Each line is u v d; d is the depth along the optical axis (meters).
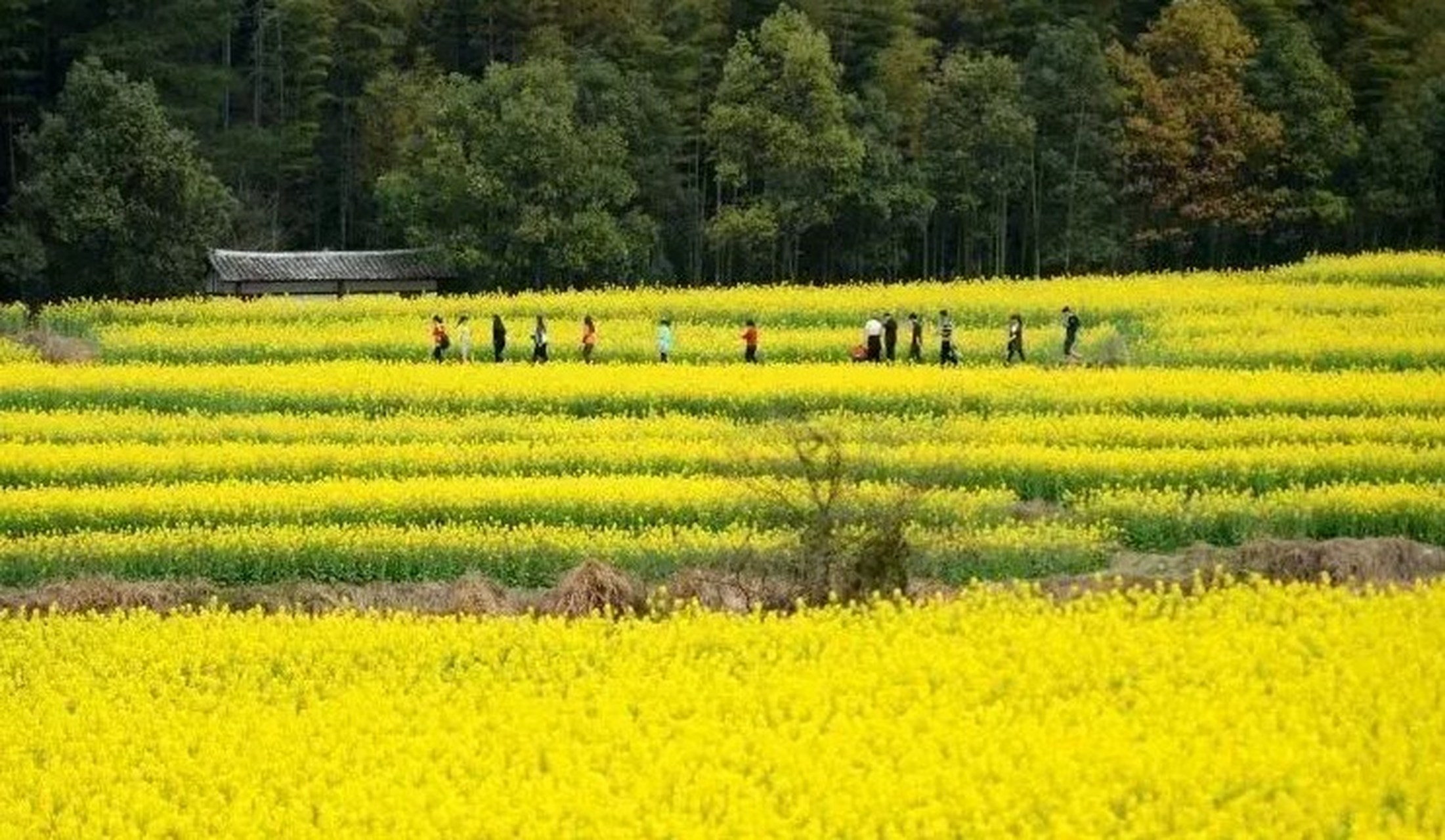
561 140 135.62
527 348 101.12
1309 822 34.38
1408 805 35.19
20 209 133.38
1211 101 153.50
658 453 74.12
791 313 112.56
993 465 70.44
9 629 50.91
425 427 80.88
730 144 145.50
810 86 143.62
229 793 39.31
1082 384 86.31
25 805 38.03
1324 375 89.00
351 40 167.62
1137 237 158.50
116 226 128.12
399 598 56.56
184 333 105.50
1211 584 54.06
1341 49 178.00
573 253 135.38
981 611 48.50
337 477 73.38
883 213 148.88
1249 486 69.94
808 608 51.44
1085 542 59.59
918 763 37.94
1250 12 170.62
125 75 134.00
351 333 105.31
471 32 173.75
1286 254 173.00
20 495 67.56
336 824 36.56
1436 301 112.31
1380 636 45.06
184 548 60.72
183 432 80.25
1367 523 63.00
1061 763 37.47
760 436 76.88
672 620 49.59
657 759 39.22
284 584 59.12
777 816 35.25
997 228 159.12
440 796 37.75
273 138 158.12
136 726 43.09
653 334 106.06
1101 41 171.62
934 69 172.12
